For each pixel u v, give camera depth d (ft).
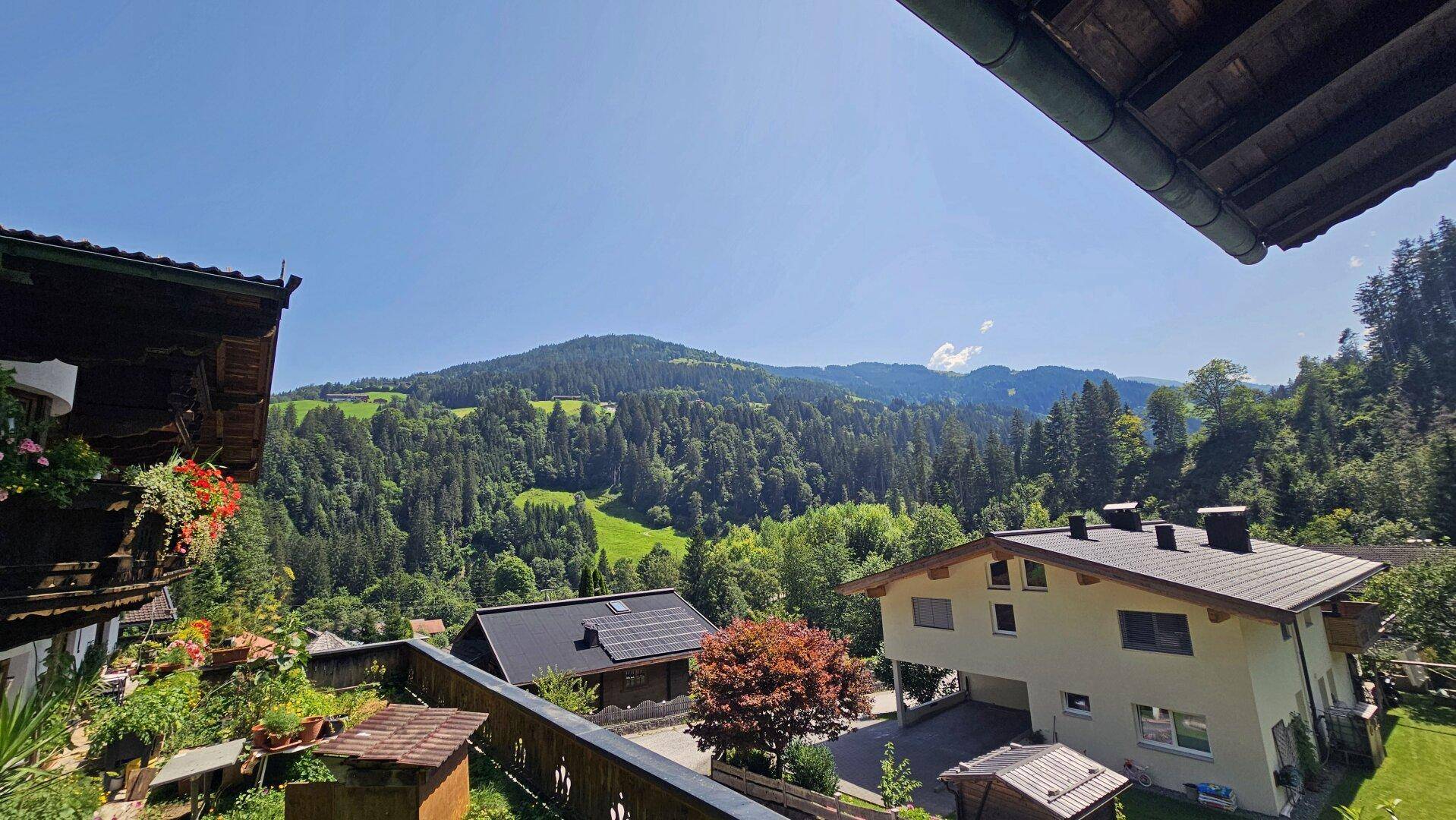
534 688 80.38
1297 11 5.65
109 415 20.94
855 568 171.94
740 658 61.67
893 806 47.42
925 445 474.49
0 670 20.98
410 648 37.99
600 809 18.26
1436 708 68.69
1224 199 8.05
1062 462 385.09
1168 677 53.31
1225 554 66.23
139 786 24.22
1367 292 359.05
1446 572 75.92
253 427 34.50
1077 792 37.63
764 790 57.06
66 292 18.94
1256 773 48.37
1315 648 63.98
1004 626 65.57
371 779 17.43
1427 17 5.48
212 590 144.25
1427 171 7.22
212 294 20.27
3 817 14.84
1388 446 260.62
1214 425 347.77
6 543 14.74
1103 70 6.28
